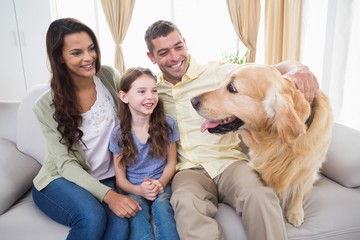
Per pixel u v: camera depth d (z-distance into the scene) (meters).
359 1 2.58
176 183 1.15
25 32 3.12
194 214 0.95
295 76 1.01
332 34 2.71
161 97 1.38
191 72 1.31
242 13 3.33
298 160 1.00
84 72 1.16
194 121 1.29
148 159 1.26
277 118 0.94
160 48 1.25
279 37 3.28
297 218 1.02
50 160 1.21
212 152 1.25
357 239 1.03
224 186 1.16
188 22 3.46
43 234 1.02
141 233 0.97
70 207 1.02
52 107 1.19
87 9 3.31
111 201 1.04
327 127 1.02
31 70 3.25
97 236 0.95
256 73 0.99
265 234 0.91
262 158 1.07
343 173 1.17
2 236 1.05
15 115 1.62
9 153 1.39
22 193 1.28
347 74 2.75
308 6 3.00
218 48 3.60
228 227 1.02
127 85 1.19
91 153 1.24
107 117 1.24
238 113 1.02
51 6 3.18
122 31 3.25
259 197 0.93
